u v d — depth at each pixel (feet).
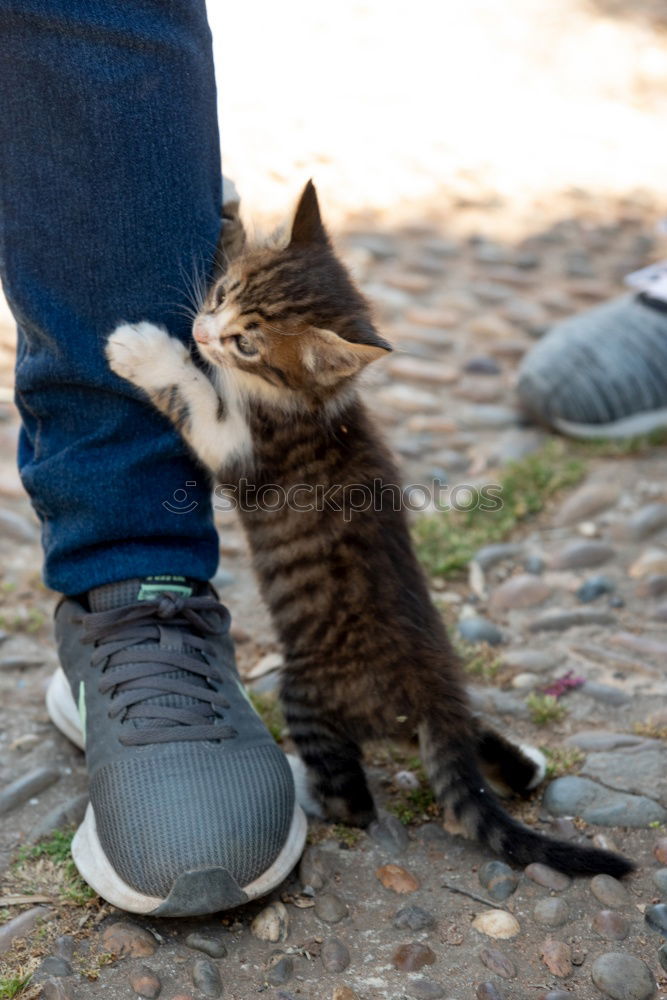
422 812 10.01
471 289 22.04
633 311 17.80
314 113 29.43
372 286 21.67
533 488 15.69
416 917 8.64
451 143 29.19
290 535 10.50
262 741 9.19
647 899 8.94
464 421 17.70
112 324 9.55
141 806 8.41
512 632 12.91
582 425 16.92
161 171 9.18
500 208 26.07
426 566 14.03
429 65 34.09
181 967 8.17
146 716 9.02
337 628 10.08
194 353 11.08
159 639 9.58
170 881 8.18
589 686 11.78
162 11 8.88
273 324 10.92
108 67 8.77
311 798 9.98
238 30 34.22
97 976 8.04
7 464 15.90
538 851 8.96
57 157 8.95
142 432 9.84
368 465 10.73
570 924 8.68
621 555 14.37
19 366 9.71
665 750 10.70
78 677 9.68
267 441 10.68
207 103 9.43
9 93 8.75
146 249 9.39
